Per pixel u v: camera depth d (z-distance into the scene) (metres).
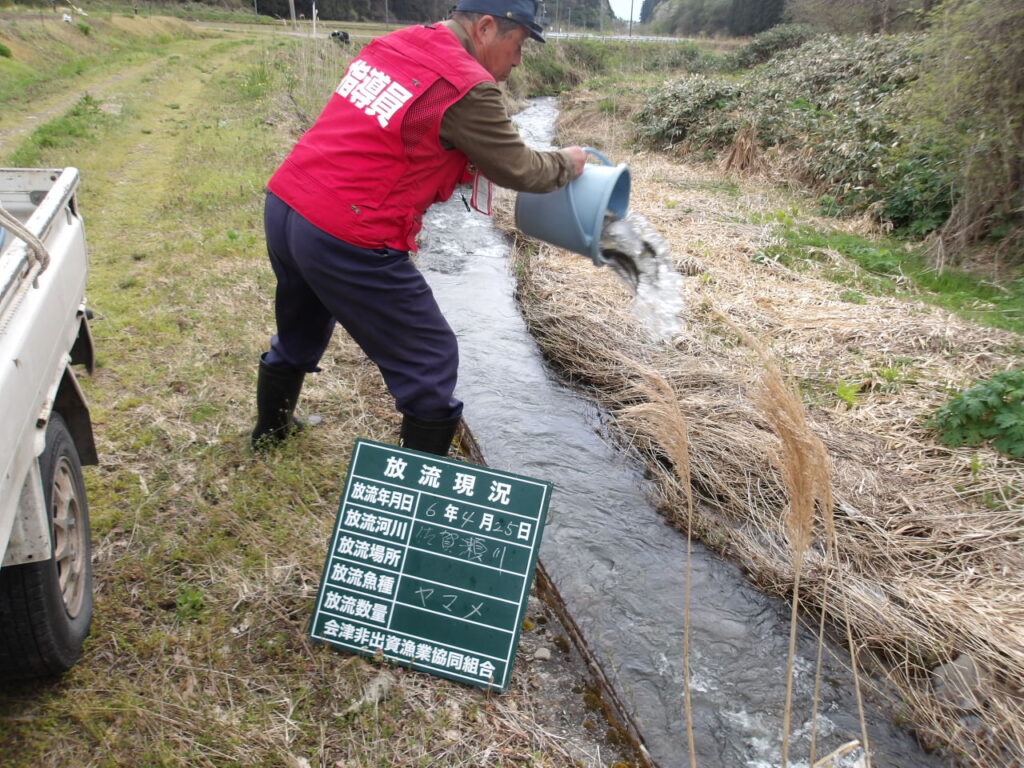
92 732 2.31
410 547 2.70
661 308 3.12
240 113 13.36
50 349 2.41
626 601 3.53
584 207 2.90
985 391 4.53
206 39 37.84
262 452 3.73
